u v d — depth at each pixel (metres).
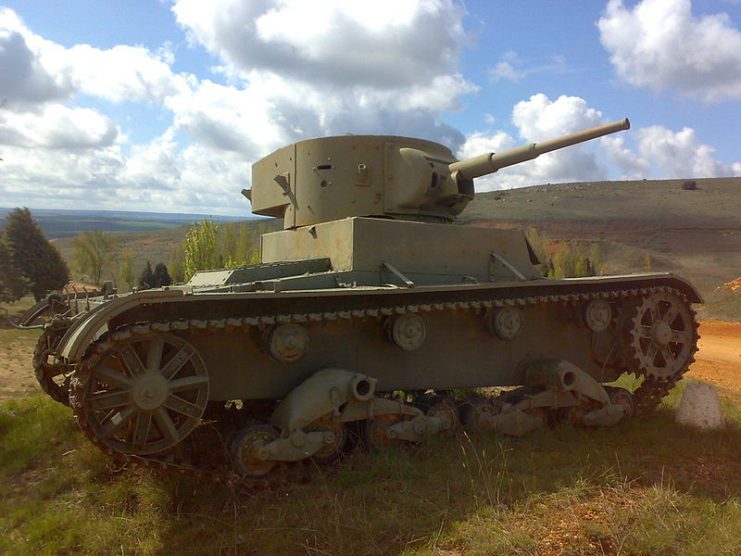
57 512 6.95
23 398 12.96
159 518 6.61
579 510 6.32
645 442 9.01
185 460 7.39
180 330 6.99
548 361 9.72
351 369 8.64
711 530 5.89
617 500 6.62
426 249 8.84
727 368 18.75
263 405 8.66
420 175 9.80
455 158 11.38
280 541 5.79
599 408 9.81
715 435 9.40
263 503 6.73
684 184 104.81
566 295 9.62
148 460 6.37
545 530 5.86
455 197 10.45
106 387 7.32
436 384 9.31
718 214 81.06
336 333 8.52
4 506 7.25
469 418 8.91
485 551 5.40
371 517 6.16
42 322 8.97
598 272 44.22
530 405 9.30
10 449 8.89
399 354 9.02
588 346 10.76
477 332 9.63
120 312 6.12
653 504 6.37
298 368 8.20
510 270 9.29
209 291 7.00
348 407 7.86
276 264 8.57
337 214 10.06
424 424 8.41
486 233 9.41
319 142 10.20
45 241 44.66
